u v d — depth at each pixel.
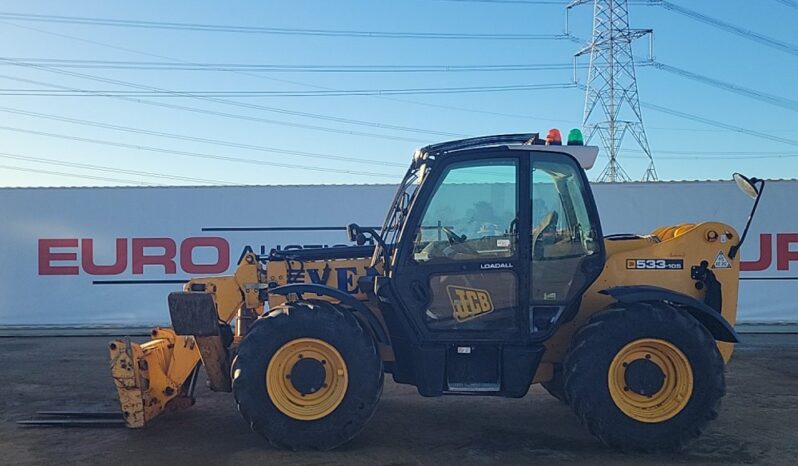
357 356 5.02
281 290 5.18
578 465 4.78
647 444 4.96
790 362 8.86
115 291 12.28
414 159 5.67
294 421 4.98
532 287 5.22
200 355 5.45
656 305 5.09
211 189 12.29
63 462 4.83
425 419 5.99
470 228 5.25
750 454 5.01
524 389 5.17
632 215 12.05
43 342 10.84
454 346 5.21
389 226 5.73
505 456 4.97
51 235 12.25
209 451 5.05
